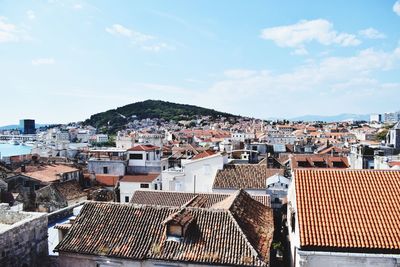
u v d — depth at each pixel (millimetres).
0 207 24703
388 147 73625
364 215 20734
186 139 170000
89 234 23062
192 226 22500
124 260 21422
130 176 61938
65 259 22453
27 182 53312
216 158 48281
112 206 24984
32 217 22766
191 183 49406
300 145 126188
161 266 21062
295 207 22469
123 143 118000
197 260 20469
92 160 70188
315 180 23438
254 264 19906
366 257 18859
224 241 21484
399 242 18938
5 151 187875
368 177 23438
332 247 19109
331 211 21094
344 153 95438
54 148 128625
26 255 21562
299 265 19594
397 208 21047
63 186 52781
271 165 77375
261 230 24219
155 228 22953
